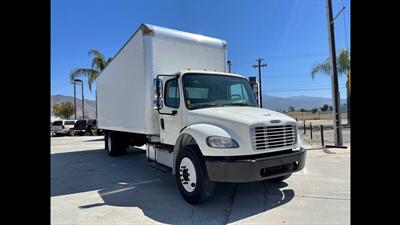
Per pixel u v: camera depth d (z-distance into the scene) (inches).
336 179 269.7
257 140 190.4
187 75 240.7
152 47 268.1
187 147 211.8
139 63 285.1
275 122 199.9
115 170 346.3
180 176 216.4
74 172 340.5
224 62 313.7
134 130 309.3
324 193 226.4
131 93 316.8
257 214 185.2
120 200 221.8
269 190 236.8
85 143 764.6
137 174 319.0
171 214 189.2
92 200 223.8
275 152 201.5
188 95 235.9
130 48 313.9
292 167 203.9
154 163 281.1
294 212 186.5
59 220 181.8
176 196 228.5
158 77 251.4
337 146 500.4
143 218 183.0
